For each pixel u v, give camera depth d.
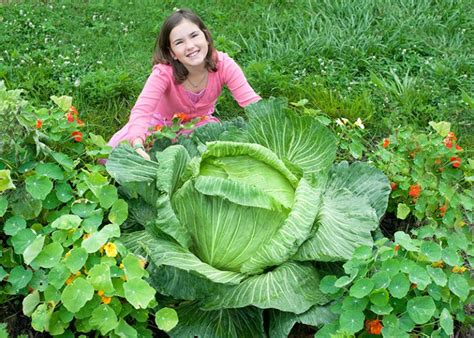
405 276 1.33
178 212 1.45
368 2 2.88
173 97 2.03
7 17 2.77
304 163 1.65
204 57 1.90
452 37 2.78
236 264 1.44
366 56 2.62
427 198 1.71
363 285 1.32
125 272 1.33
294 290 1.38
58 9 2.91
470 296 1.48
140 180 1.51
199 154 1.72
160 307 1.46
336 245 1.43
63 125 1.68
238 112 2.32
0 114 1.53
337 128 2.15
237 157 1.51
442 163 1.84
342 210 1.56
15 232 1.44
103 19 2.88
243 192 1.39
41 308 1.33
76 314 1.33
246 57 2.62
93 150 1.68
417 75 2.51
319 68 2.56
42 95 2.34
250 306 1.45
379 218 1.60
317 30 2.77
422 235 1.51
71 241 1.41
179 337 1.39
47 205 1.53
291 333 1.54
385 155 1.78
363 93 2.32
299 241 1.38
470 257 1.58
